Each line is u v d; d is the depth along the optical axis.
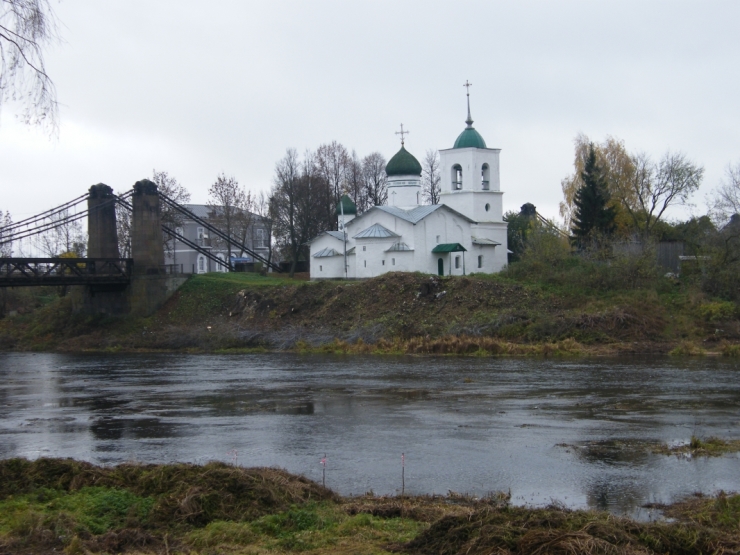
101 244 99.12
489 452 33.72
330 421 41.41
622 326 75.94
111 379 61.97
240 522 22.64
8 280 88.19
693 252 93.31
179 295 99.38
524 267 92.00
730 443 34.75
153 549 20.56
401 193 110.69
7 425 42.66
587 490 27.89
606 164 109.44
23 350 94.81
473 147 110.69
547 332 76.00
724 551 19.98
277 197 130.12
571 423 39.56
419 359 69.50
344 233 107.25
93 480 26.36
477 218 111.19
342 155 140.38
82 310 101.00
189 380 59.72
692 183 102.12
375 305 87.44
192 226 166.00
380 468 31.39
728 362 63.38
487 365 63.62
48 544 20.59
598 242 96.44
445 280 88.62
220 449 35.41
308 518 22.84
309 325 87.94
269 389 53.41
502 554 19.27
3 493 25.50
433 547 20.36
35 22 25.81
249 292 95.88
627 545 19.92
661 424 39.09
